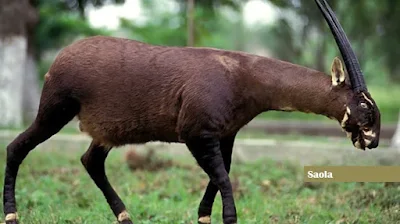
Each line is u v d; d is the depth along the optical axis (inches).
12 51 589.0
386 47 938.7
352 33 904.3
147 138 242.5
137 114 237.1
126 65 238.1
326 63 1209.4
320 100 227.5
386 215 290.0
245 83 230.7
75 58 242.8
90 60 241.6
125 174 402.9
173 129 236.2
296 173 405.4
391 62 984.9
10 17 588.7
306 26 918.4
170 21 988.6
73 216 290.2
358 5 845.2
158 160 426.0
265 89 230.8
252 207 316.2
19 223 259.3
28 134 251.3
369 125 221.8
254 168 422.9
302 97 229.1
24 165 415.5
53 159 448.1
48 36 839.7
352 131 225.6
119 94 237.6
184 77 230.7
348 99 223.8
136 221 285.0
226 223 225.1
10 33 589.6
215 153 227.9
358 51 1047.6
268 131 683.4
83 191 346.6
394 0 820.0
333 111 226.8
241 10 701.9
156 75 234.2
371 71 1478.8
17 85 592.7
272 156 454.3
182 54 236.2
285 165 426.9
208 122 225.5
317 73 231.8
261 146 458.0
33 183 362.0
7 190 253.4
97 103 240.8
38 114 248.1
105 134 244.8
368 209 304.7
